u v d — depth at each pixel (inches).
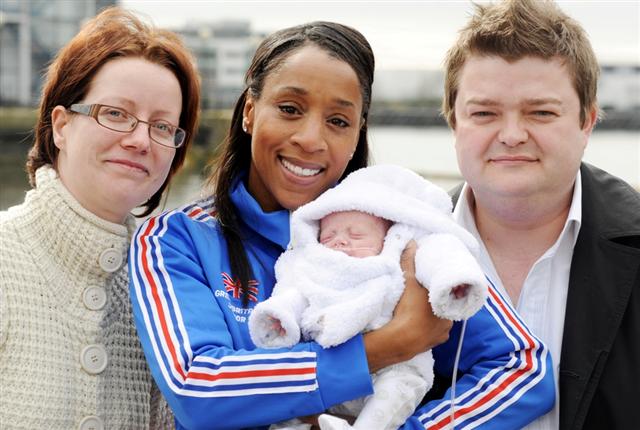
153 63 89.0
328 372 78.1
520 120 94.0
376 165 95.0
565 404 92.5
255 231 93.6
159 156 89.6
